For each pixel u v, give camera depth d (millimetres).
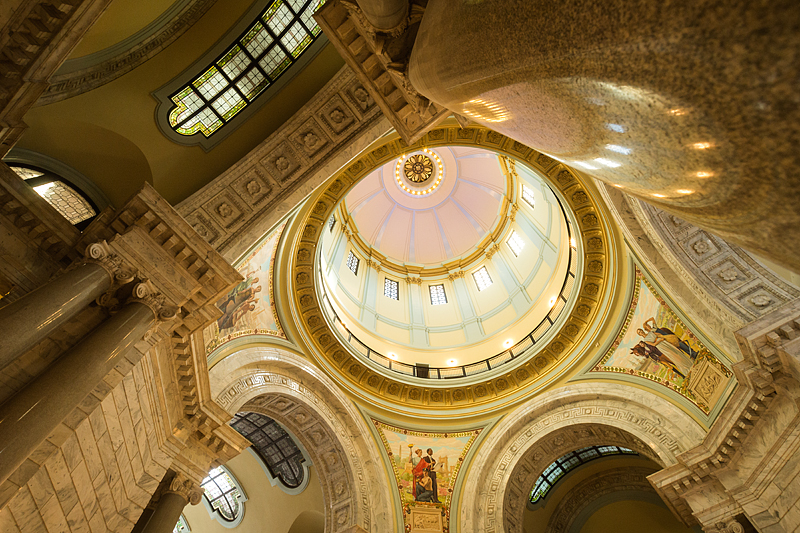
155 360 8250
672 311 13047
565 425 15117
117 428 7473
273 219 10031
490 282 22703
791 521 9164
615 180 2010
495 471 15570
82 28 6434
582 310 15688
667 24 968
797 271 1165
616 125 1469
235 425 17391
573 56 1434
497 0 1920
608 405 14555
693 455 11156
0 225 7262
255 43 9898
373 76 8273
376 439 16016
